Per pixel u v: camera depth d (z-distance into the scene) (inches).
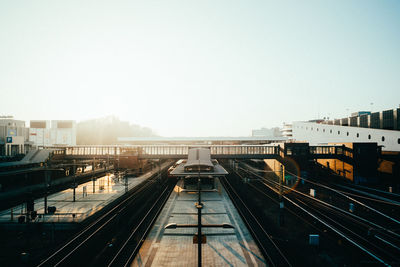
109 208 1082.1
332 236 778.8
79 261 638.5
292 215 1012.5
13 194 1207.6
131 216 1058.1
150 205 1263.5
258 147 2001.7
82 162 2100.1
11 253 689.6
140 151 1971.0
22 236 810.8
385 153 1800.0
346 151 1774.1
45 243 751.1
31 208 882.1
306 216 995.3
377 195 1371.8
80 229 834.2
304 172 1823.3
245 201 1275.8
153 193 1587.1
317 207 1120.8
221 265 585.9
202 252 656.4
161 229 827.4
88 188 1483.8
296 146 1824.6
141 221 923.4
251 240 737.6
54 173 1598.2
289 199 1291.8
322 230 832.9
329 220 933.8
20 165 1330.0
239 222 901.8
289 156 1822.1
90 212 946.1
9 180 1219.2
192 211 1048.8
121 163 1909.4
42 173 1478.8
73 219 860.0
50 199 1176.2
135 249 664.4
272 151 1994.3
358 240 734.5
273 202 1253.7
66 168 1768.0
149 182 1811.0
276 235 786.8
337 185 1685.5
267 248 682.8
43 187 1441.9
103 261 630.5
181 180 1967.3
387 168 1780.3
